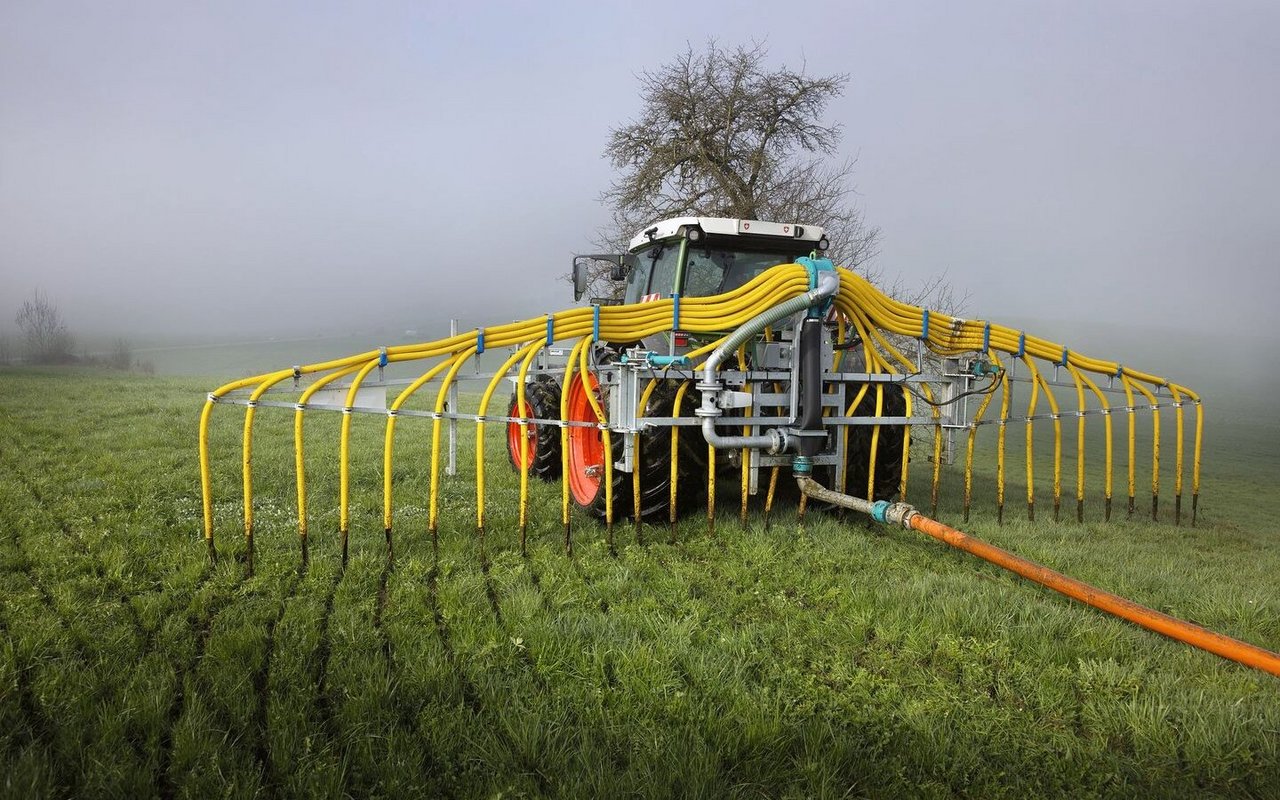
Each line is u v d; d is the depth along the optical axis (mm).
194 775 2262
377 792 2297
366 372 4324
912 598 3828
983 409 5891
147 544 4500
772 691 2967
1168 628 3264
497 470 7512
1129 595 4207
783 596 3980
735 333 4852
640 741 2578
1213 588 4375
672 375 4844
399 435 9906
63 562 4129
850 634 3477
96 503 5449
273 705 2662
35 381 15883
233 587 3898
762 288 4902
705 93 12742
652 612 3684
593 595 3908
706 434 4844
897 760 2537
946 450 5996
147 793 2219
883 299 5398
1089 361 6223
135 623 3404
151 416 10422
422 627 3389
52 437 8430
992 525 5742
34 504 5348
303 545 4258
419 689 2838
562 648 3156
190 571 4020
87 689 2729
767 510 5215
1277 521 7836
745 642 3361
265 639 3250
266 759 2449
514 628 3361
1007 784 2465
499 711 2693
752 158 12516
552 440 6734
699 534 5078
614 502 5129
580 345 4797
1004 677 3123
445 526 5086
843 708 2875
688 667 3070
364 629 3346
